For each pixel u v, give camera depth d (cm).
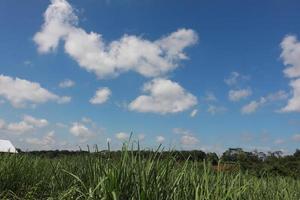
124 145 623
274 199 786
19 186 894
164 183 608
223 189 601
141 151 635
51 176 878
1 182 875
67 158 895
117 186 570
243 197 657
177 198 596
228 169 723
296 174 1566
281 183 895
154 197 579
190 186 614
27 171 949
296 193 883
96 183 615
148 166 604
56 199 693
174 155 677
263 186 821
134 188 588
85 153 745
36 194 827
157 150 645
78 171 736
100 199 569
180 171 649
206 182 588
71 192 638
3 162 943
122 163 606
